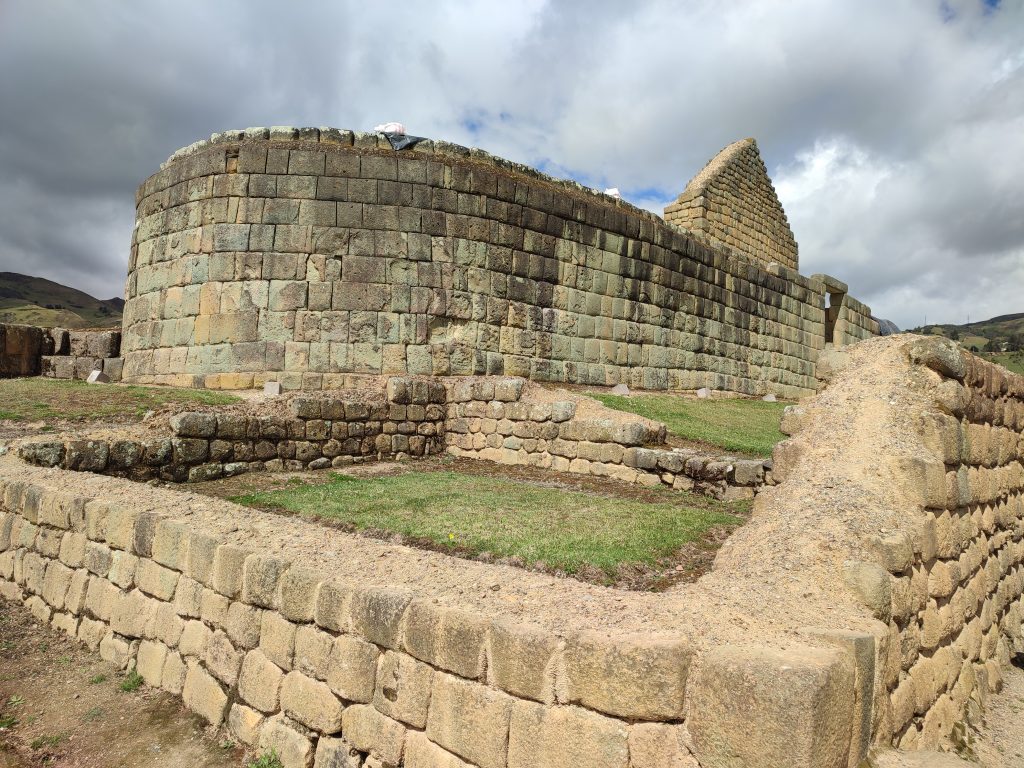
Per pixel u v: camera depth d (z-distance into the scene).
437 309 17.38
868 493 5.37
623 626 3.76
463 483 11.06
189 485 10.57
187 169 17.70
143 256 18.73
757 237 28.84
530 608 4.12
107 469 9.88
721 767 3.21
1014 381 8.15
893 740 4.33
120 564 6.50
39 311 144.25
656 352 22.02
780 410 21.33
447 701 4.00
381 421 13.90
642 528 7.94
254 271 16.84
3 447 9.72
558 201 19.55
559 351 19.44
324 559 5.15
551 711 3.62
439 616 4.09
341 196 17.02
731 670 3.25
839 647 3.59
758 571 4.79
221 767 4.86
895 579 4.64
